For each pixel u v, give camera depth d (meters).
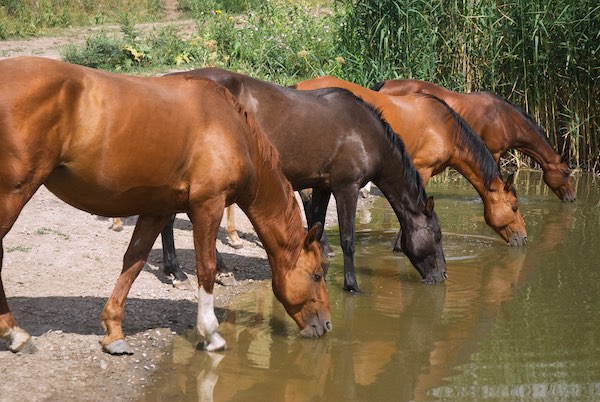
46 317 6.15
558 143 14.53
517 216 9.51
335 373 5.75
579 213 11.41
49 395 4.96
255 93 7.16
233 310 7.05
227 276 7.74
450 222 10.69
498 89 14.42
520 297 7.62
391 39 13.74
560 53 13.98
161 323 6.45
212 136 5.44
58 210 9.36
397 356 6.09
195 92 5.47
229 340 6.29
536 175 14.30
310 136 7.33
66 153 4.96
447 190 12.89
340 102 7.57
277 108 7.20
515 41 14.03
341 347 6.26
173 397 5.16
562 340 6.45
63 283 6.96
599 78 13.77
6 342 5.59
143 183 5.29
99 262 7.68
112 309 5.69
